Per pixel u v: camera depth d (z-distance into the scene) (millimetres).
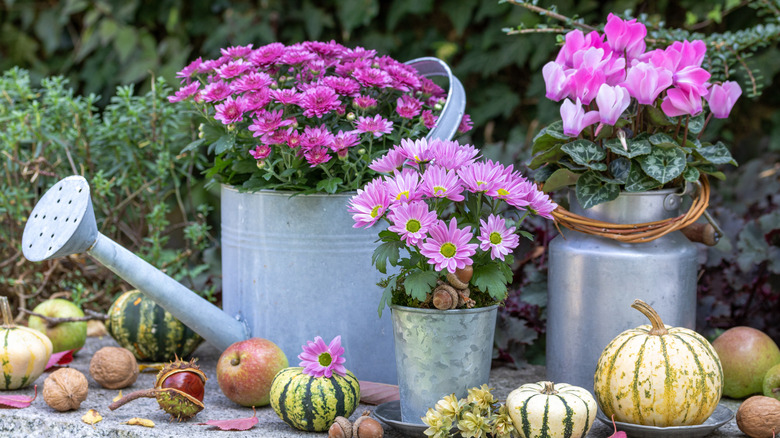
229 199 1849
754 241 2184
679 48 1659
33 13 3568
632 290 1611
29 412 1605
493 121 3262
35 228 1681
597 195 1604
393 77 1757
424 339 1434
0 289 2604
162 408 1552
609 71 1594
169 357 2055
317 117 1730
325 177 1730
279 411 1519
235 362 1662
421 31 3246
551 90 1605
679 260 1626
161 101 2535
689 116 1605
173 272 2533
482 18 3070
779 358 1774
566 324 1683
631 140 1626
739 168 2984
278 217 1726
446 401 1391
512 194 1382
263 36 3146
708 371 1428
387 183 1411
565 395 1373
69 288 2641
